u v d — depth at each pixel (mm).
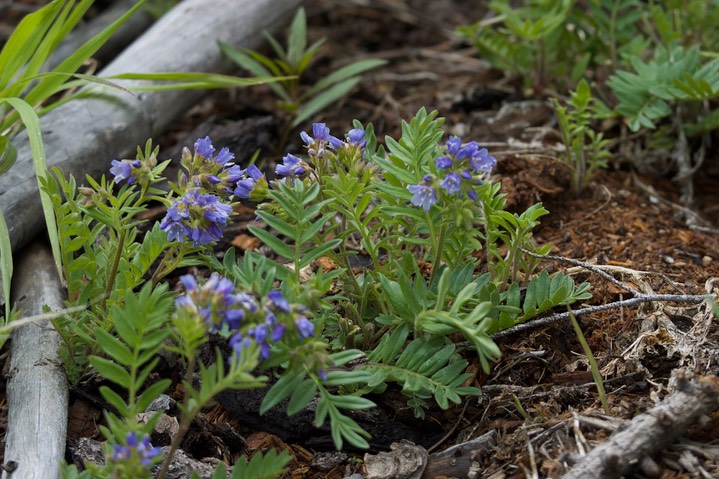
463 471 3506
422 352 3641
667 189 5691
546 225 5168
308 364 3256
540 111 6262
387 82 7078
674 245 4895
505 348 4070
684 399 3262
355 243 4949
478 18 8273
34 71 4789
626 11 6977
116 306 3242
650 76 5492
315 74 7262
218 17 6156
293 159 3889
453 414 3848
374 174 3996
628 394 3736
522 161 5453
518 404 3629
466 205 3582
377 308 4082
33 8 7805
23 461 3420
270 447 3865
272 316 3125
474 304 3729
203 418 3861
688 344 3789
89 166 4984
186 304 3084
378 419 3820
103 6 7898
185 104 5840
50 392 3777
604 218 5172
